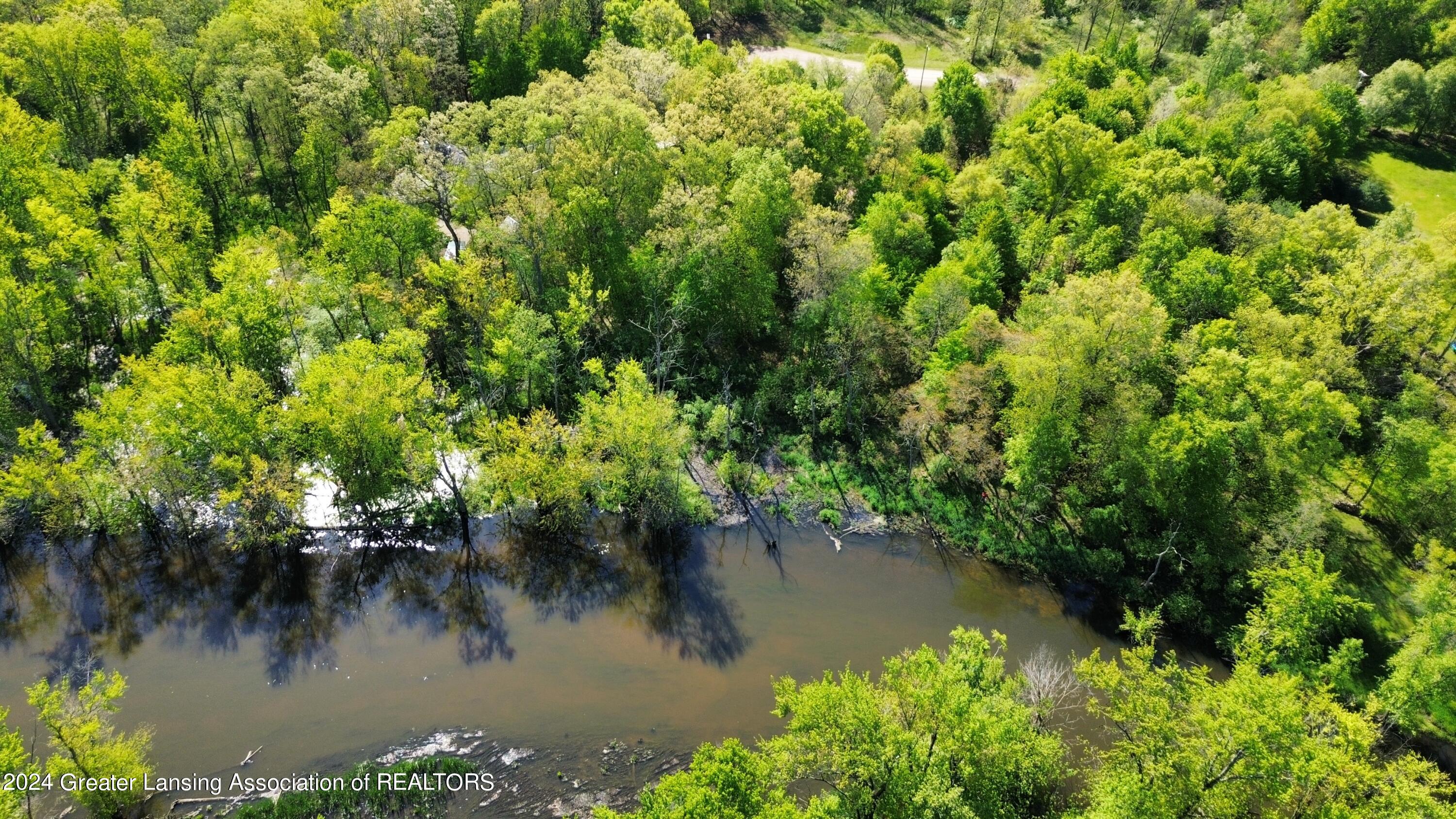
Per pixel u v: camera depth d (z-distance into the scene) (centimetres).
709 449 7262
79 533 6178
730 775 3528
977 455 6950
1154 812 3991
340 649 5612
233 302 6569
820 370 7781
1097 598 6231
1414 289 7038
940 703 4172
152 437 5966
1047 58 14888
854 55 14525
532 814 4691
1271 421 6044
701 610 6022
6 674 5325
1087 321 6025
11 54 8900
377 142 8662
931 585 6300
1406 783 3997
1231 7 16288
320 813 4625
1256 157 10044
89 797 4372
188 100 9569
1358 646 5141
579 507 6350
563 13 11538
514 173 7556
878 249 8119
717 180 8075
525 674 5512
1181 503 6012
